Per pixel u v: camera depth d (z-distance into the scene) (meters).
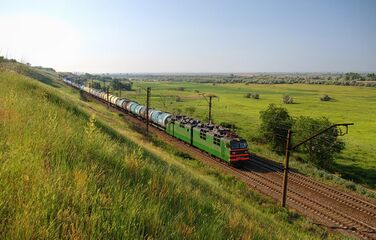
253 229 7.05
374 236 16.70
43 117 8.63
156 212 4.73
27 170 4.33
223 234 5.44
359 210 20.28
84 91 100.38
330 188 24.45
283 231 11.38
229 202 11.80
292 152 39.38
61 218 3.65
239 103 108.19
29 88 17.06
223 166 29.95
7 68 20.41
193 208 6.18
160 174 7.75
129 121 50.97
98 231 3.58
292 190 23.64
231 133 31.70
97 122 16.12
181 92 148.50
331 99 121.81
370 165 38.00
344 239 15.10
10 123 6.59
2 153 4.85
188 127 37.69
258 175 27.47
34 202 3.68
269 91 167.62
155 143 33.59
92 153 6.95
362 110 92.12
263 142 44.41
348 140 54.66
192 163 28.33
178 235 4.52
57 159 5.67
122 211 4.46
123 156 8.18
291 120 39.72
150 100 107.62
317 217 19.02
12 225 3.18
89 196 4.47
